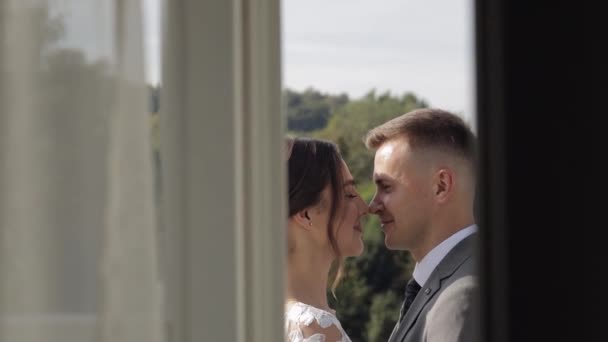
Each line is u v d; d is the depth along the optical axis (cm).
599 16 86
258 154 129
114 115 106
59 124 106
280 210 129
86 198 106
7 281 103
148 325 107
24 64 105
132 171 107
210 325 120
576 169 87
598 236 86
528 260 87
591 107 86
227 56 120
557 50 86
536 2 86
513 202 87
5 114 104
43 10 106
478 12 88
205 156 120
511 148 87
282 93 131
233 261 120
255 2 128
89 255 107
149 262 107
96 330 106
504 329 87
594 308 86
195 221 120
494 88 88
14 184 104
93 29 107
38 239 105
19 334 104
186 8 119
